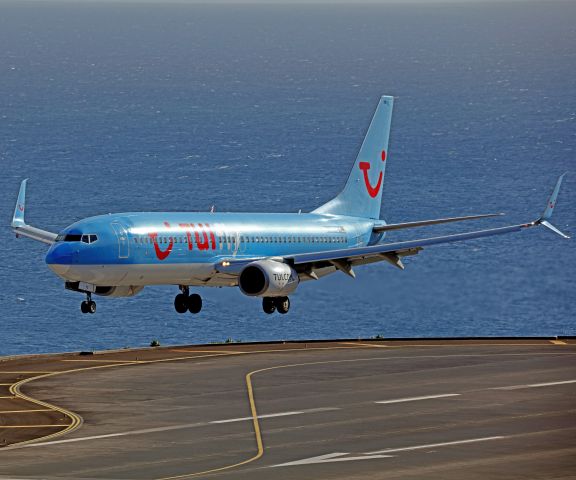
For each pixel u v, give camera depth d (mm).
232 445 158625
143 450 155500
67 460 149375
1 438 163875
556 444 157500
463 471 141375
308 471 142250
